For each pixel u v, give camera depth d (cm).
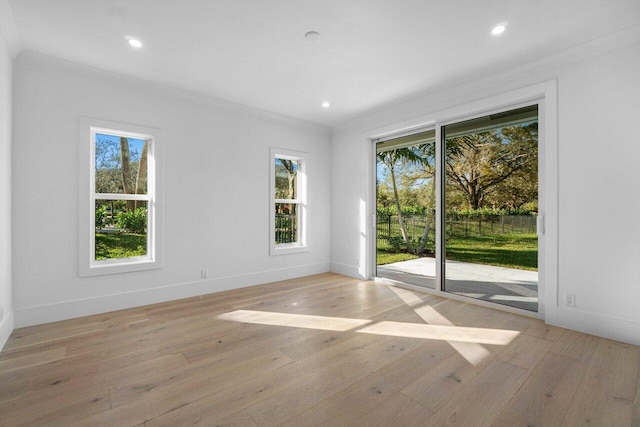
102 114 315
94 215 320
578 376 193
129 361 214
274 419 154
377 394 175
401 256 444
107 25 233
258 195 437
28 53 271
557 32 242
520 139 316
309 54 278
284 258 466
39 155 282
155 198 349
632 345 237
